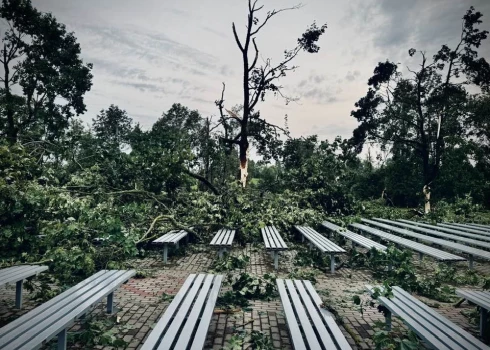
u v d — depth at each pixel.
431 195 24.45
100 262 6.98
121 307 5.04
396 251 6.68
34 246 6.61
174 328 3.10
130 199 11.09
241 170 16.17
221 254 8.11
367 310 5.09
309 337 2.96
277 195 13.29
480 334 4.19
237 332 4.20
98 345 3.78
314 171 13.98
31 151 10.83
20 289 4.84
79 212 7.24
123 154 11.10
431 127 25.36
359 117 25.55
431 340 2.91
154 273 7.18
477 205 18.70
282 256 9.28
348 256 9.37
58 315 3.20
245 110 16.55
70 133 11.77
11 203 6.50
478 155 21.92
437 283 5.93
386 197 28.41
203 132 18.34
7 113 18.45
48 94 22.41
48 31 21.86
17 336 2.71
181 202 11.88
